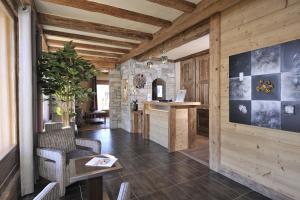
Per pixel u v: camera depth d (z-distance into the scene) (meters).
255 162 2.48
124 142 5.09
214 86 3.08
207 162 3.55
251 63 2.48
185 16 3.10
